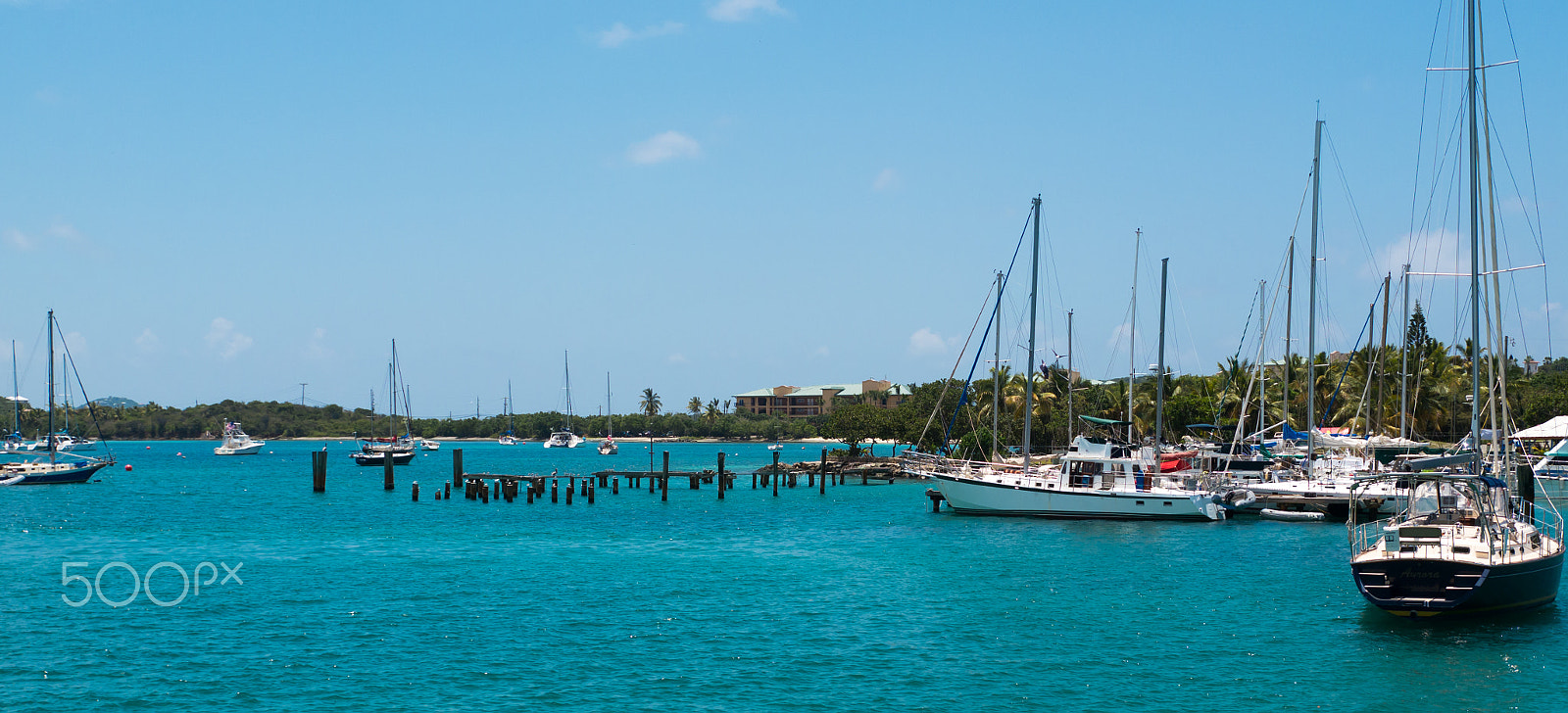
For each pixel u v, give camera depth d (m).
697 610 35.19
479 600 36.78
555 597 37.34
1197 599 36.34
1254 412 96.25
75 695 25.67
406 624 33.00
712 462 166.62
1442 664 27.81
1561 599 33.78
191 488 95.81
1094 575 41.62
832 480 99.62
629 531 59.12
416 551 49.56
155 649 29.73
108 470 130.62
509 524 62.94
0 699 25.33
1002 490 62.94
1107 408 105.00
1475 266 38.34
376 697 25.61
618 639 31.22
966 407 106.69
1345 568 42.50
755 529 59.94
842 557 47.38
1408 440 73.94
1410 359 91.19
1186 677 27.14
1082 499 60.91
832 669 28.06
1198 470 67.56
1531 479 49.25
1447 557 29.64
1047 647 30.09
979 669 28.00
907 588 39.22
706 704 25.17
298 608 35.25
